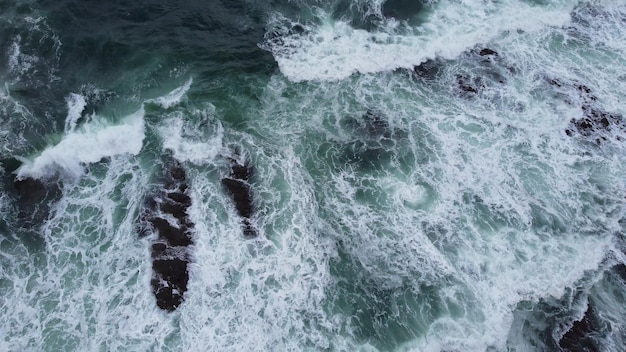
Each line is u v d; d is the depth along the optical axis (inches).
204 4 1055.0
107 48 964.0
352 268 745.0
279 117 917.2
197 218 773.3
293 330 684.1
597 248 781.3
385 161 868.6
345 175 847.7
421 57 1027.9
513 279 743.1
